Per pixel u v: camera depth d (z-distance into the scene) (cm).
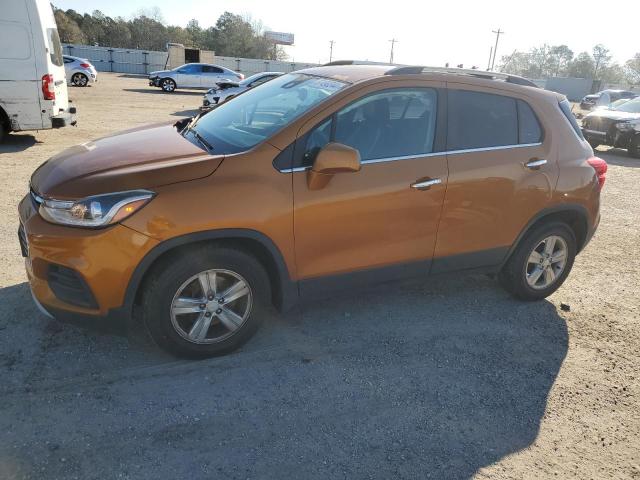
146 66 4588
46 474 241
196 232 297
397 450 275
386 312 420
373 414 301
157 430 274
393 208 353
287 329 382
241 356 344
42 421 273
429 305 438
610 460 282
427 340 383
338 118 340
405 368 347
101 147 358
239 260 320
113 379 310
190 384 312
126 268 289
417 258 378
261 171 316
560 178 418
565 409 321
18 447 254
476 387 334
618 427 309
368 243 354
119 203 285
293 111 350
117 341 346
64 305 299
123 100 2067
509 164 395
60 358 325
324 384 323
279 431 281
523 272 436
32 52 941
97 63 4503
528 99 412
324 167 310
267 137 328
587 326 428
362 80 354
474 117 387
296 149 326
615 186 1005
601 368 369
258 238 314
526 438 293
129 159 323
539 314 440
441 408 311
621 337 414
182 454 260
